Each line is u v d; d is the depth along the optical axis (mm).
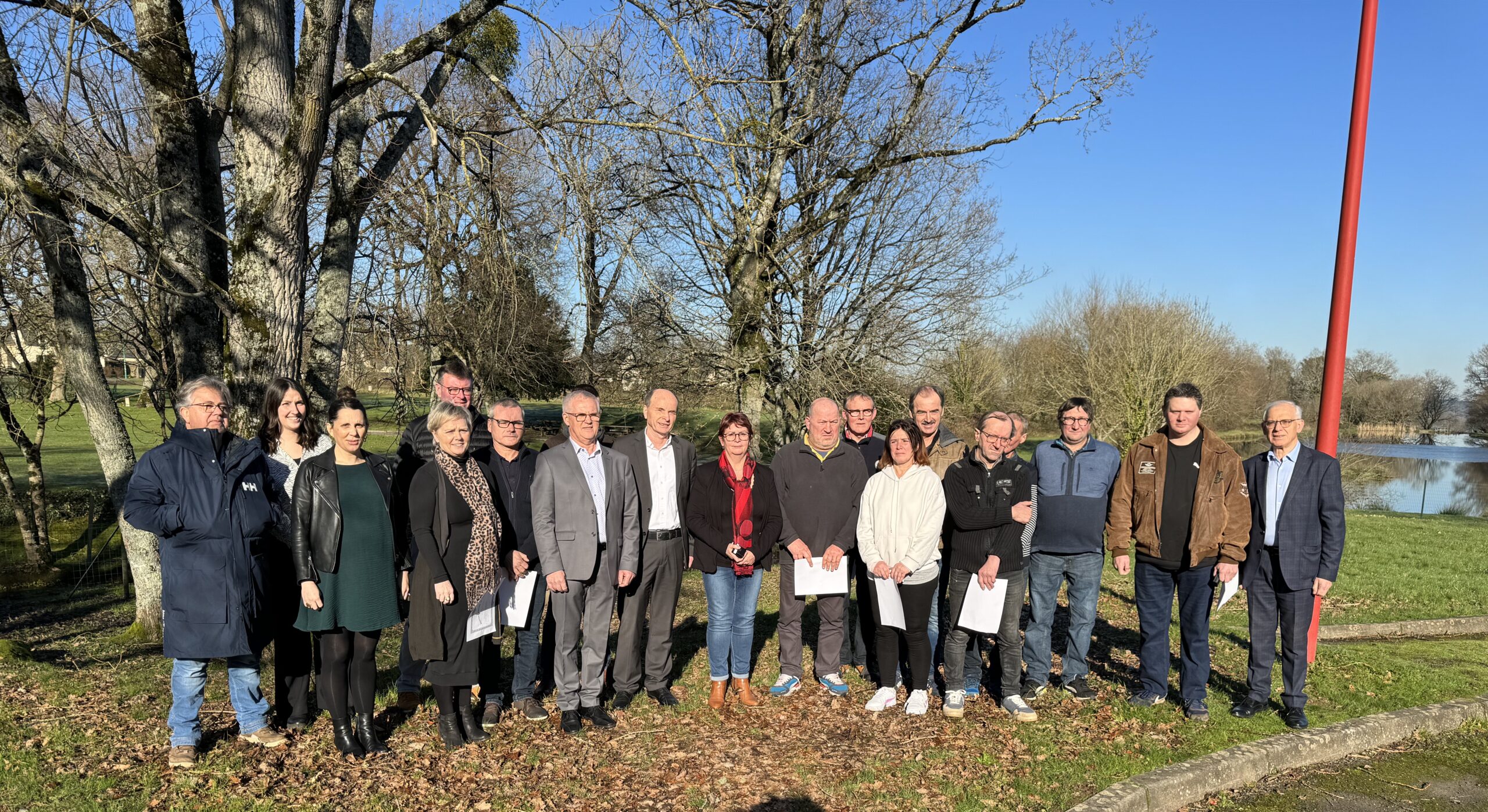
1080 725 4832
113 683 5246
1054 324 29469
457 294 8328
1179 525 4879
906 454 4980
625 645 5098
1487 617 7668
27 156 5926
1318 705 5172
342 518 4039
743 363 12719
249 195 5973
